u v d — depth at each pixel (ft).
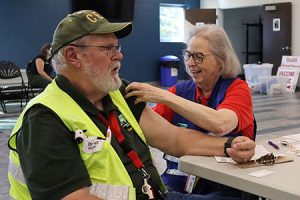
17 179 4.33
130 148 4.87
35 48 32.48
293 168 4.45
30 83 24.58
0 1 30.78
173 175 6.21
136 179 4.79
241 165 4.62
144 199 4.81
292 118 20.61
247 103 5.92
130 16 36.83
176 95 5.99
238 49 41.73
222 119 5.46
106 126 4.76
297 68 33.01
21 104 26.73
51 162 4.05
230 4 39.24
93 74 4.67
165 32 39.86
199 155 5.16
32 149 4.08
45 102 4.38
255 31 41.24
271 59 36.14
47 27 33.01
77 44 4.64
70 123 4.31
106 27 4.66
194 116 5.39
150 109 5.74
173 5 39.91
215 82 6.22
